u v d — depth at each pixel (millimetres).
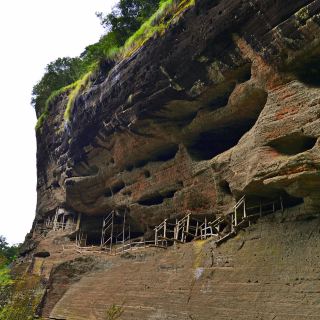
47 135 39375
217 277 15828
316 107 13906
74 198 32906
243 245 15625
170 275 18219
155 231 22734
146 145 24859
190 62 19125
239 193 16891
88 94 27938
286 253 13852
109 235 32750
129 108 23719
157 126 23031
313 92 14219
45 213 40094
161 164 24328
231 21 16688
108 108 25750
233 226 16344
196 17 18422
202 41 18141
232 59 17469
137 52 22578
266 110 15734
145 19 30656
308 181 13477
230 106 18875
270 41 15500
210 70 18625
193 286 16594
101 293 21875
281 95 15398
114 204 29094
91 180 30844
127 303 19453
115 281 21547
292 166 13828
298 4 14320
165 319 16828
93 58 36531
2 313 16469
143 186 25656
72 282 25172
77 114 29609
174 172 23141
